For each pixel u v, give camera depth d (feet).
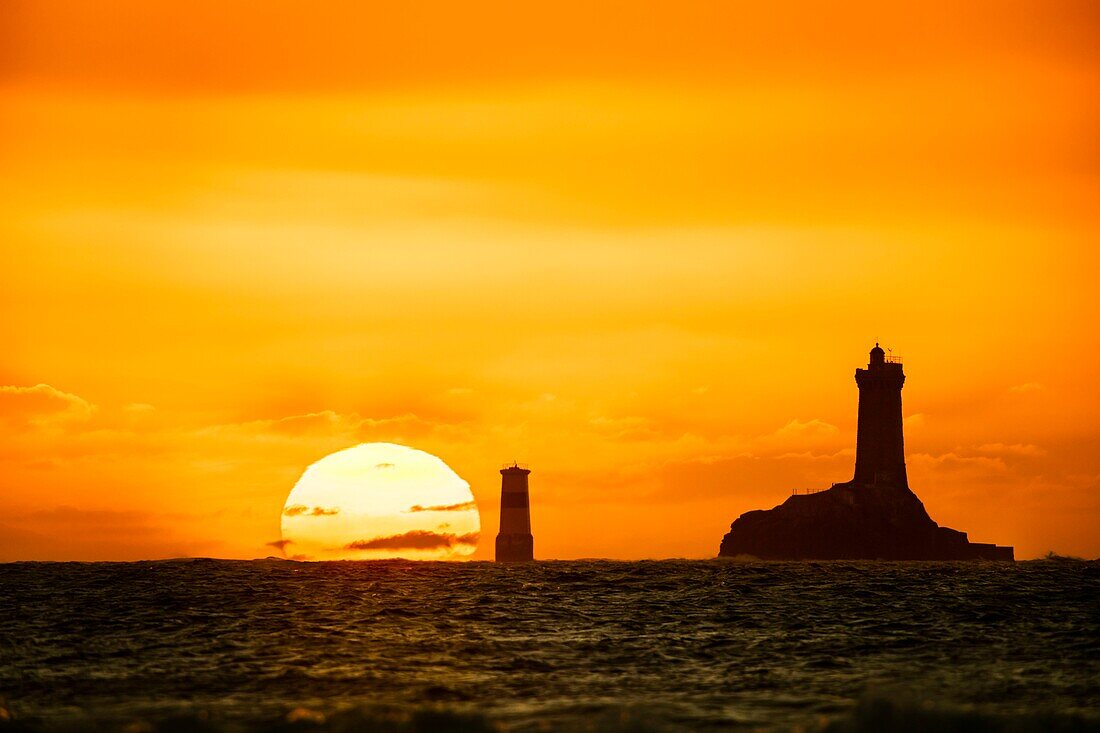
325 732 638.12
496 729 644.27
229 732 639.76
